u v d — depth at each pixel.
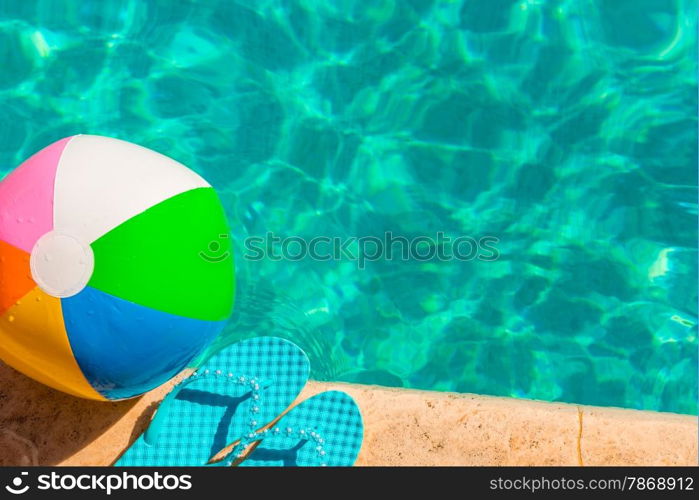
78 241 2.20
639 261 3.52
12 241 2.23
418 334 3.46
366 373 3.42
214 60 3.55
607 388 3.46
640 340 3.49
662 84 3.61
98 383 2.40
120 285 2.22
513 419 2.97
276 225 3.48
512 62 3.61
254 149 3.52
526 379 3.45
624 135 3.59
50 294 2.20
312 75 3.57
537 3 3.62
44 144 3.48
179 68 3.53
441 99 3.58
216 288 2.47
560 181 3.55
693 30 3.61
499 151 3.56
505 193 3.54
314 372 3.40
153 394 2.96
